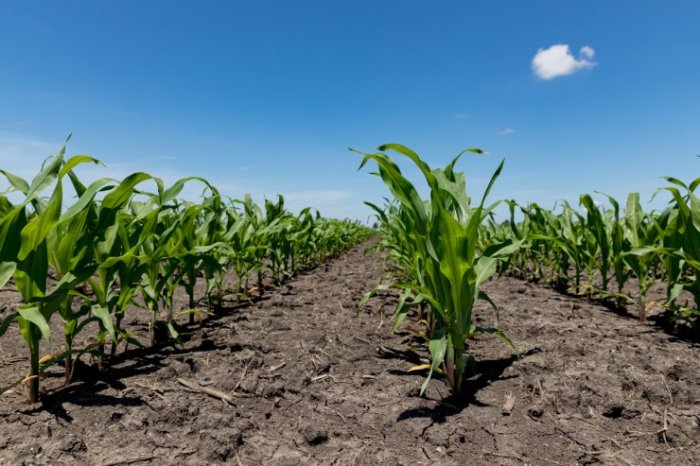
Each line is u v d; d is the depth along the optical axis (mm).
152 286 2627
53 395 1884
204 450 1544
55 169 1663
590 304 3920
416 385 2062
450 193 1979
